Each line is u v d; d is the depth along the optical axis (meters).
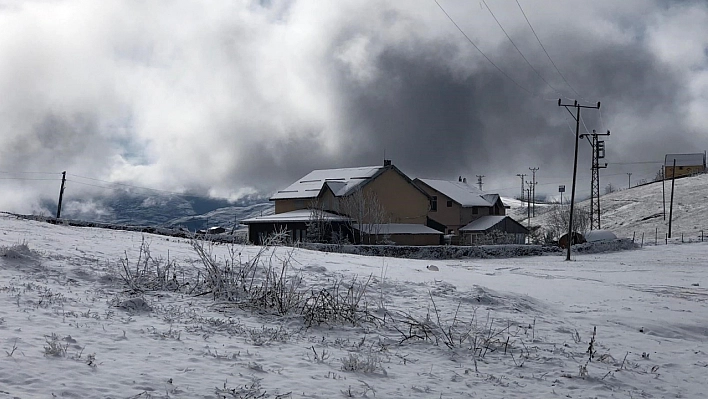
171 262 16.94
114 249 18.75
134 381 6.97
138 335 9.27
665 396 8.75
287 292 13.42
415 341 11.09
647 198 116.06
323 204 60.34
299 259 21.64
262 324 11.38
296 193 63.88
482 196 84.38
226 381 7.37
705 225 88.94
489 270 30.88
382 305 13.77
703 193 109.62
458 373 9.16
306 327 11.45
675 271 35.38
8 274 12.87
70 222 38.34
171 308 11.76
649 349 11.70
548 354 10.68
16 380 6.46
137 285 13.54
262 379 7.74
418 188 64.44
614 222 104.25
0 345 7.68
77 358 7.59
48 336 8.42
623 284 25.89
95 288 12.83
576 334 12.45
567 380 9.15
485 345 10.95
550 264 42.03
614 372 9.76
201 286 14.16
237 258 19.50
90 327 9.35
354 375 8.44
